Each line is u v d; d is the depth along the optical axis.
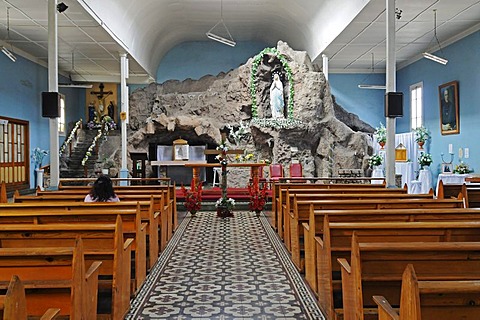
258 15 19.12
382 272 3.44
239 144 17.36
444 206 6.02
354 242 3.44
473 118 14.51
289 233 7.33
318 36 17.55
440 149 16.81
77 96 23.19
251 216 11.26
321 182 16.17
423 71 18.20
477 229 4.11
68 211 5.25
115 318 4.06
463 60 15.14
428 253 3.38
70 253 3.25
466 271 3.36
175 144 17.14
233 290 5.36
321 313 4.60
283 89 17.64
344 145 17.38
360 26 14.35
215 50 23.36
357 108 21.78
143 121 20.67
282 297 5.11
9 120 15.97
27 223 5.08
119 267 4.17
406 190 8.38
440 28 14.73
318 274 4.89
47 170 18.78
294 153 16.72
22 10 12.44
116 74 21.86
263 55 17.67
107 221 5.22
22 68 17.05
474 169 14.45
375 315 3.42
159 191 8.74
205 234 8.91
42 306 3.15
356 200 6.55
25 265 3.40
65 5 11.12
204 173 18.81
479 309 2.37
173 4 17.20
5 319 1.97
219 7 17.92
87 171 19.73
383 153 16.73
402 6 12.61
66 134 21.50
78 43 15.68
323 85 17.39
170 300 5.01
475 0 12.14
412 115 19.30
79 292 3.19
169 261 6.76
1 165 15.57
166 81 22.09
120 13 14.72
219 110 18.56
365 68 21.47
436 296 2.34
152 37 19.23
